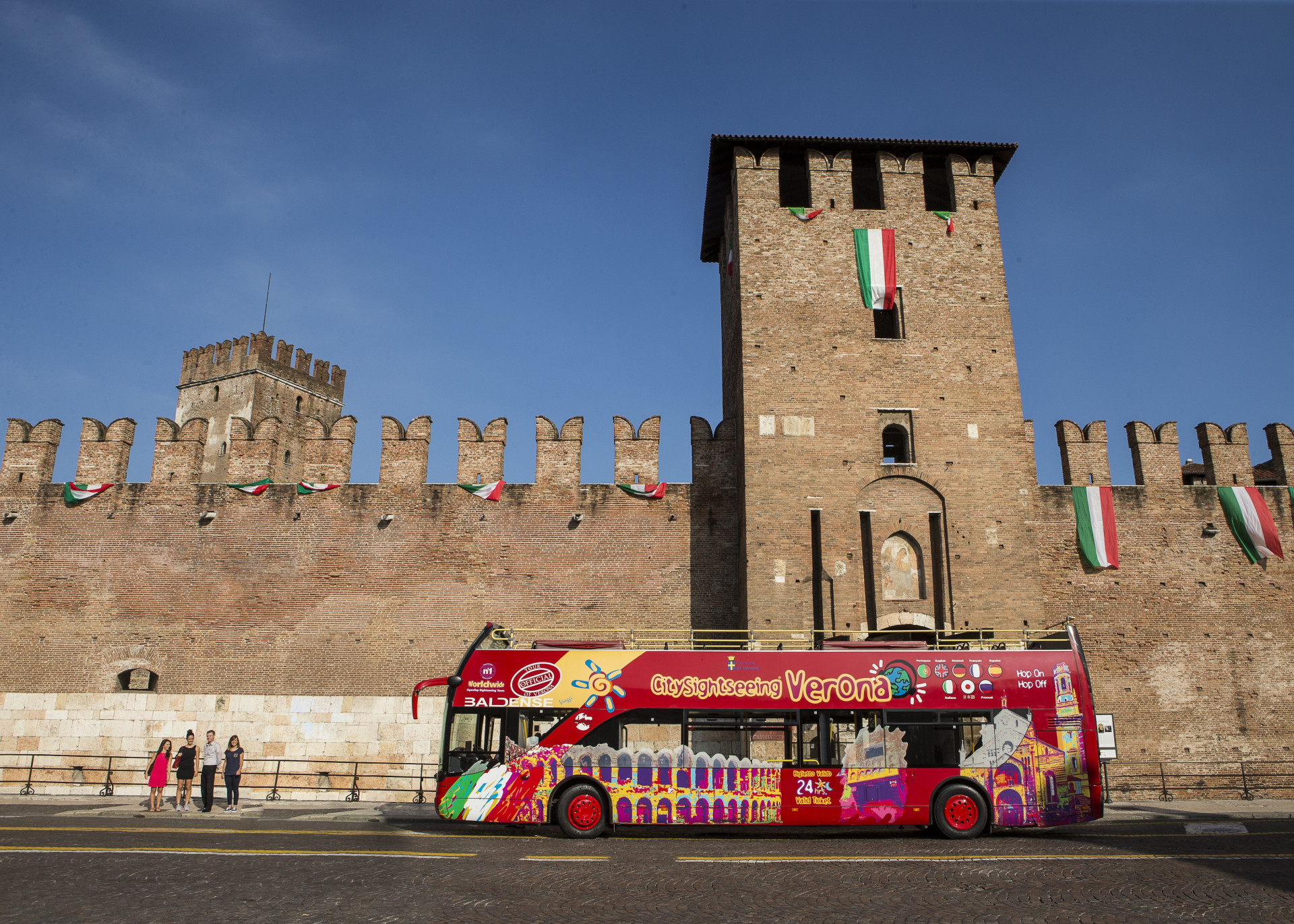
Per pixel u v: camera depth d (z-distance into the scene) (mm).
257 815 24484
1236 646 31141
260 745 30594
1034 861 16141
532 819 19953
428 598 31625
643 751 20172
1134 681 30688
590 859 16328
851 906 12531
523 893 13273
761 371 30578
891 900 12859
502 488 32531
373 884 13773
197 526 32688
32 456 33719
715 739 20219
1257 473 35938
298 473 52250
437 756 30234
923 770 20031
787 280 31516
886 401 30484
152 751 30750
